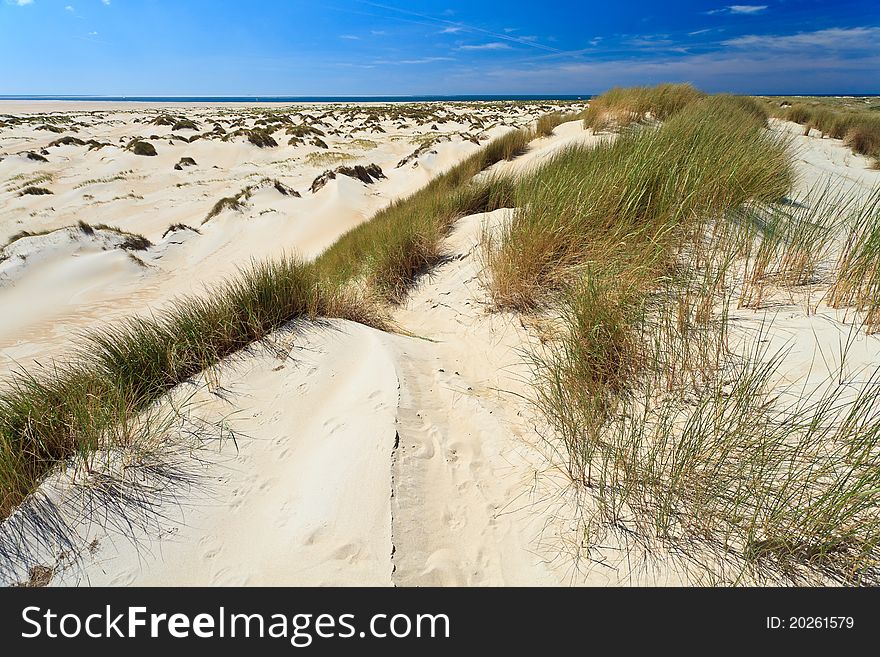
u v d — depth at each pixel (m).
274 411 2.96
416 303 4.95
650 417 2.41
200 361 3.39
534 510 2.19
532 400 2.88
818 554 1.72
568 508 2.14
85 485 2.37
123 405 2.77
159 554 2.07
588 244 3.90
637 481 2.12
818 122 13.90
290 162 22.50
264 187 15.45
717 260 3.48
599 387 2.64
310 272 4.66
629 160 4.59
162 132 28.95
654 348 2.74
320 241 12.45
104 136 30.97
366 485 2.29
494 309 4.08
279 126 31.73
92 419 2.61
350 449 2.52
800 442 1.94
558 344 3.27
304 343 3.69
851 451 1.86
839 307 2.71
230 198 14.62
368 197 15.72
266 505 2.31
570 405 2.62
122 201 16.16
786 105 21.25
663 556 1.86
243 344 3.67
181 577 1.99
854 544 1.70
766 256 3.15
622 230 3.89
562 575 1.89
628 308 2.98
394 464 2.39
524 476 2.38
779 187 4.79
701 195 4.06
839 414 2.06
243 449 2.65
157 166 21.16
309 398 3.09
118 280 9.52
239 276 9.91
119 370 3.18
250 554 2.07
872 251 2.78
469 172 11.27
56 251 9.59
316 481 2.38
